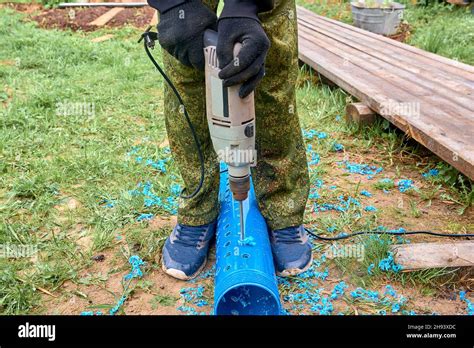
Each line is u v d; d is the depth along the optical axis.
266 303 1.92
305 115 3.72
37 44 5.52
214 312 1.80
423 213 2.55
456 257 2.09
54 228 2.50
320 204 2.63
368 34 5.04
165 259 2.18
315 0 7.51
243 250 1.88
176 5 1.55
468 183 2.75
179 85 1.87
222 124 1.66
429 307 1.96
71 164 3.01
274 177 2.08
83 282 2.14
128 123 3.68
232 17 1.50
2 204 2.69
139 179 2.92
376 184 2.77
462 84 3.46
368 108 3.37
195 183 2.10
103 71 4.75
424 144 2.74
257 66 1.51
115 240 2.41
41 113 3.77
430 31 5.41
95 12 7.05
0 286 2.10
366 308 1.96
